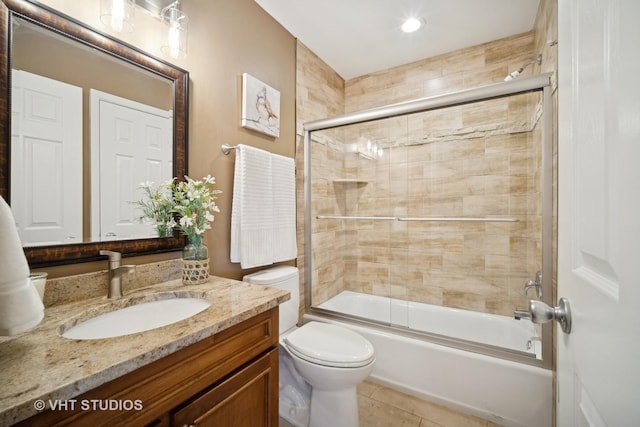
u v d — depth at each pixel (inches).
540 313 24.2
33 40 34.2
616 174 14.9
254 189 62.3
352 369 48.8
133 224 43.9
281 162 70.7
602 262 16.8
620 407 14.1
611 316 15.4
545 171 55.3
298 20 75.1
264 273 66.9
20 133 33.1
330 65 98.8
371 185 99.7
